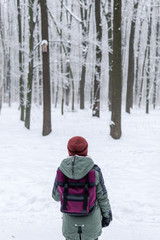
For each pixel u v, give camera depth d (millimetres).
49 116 11234
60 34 15047
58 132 11594
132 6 18859
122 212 4707
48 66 10742
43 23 10188
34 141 10484
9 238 3588
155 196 5395
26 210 4863
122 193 5555
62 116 17016
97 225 2271
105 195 2289
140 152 8773
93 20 20578
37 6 12672
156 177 6508
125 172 6938
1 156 8578
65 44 17453
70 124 13672
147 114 19266
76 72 30422
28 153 8945
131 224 4188
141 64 34562
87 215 2221
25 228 3982
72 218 2248
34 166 7570
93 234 2250
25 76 21719
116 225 4125
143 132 11594
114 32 9555
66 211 2188
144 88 35500
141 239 3580
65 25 18594
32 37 12523
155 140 10297
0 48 26531
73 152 2240
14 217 4520
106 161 7938
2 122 14891
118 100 10117
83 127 12719
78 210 2156
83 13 20469
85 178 2178
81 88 21656
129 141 10125
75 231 2246
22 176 6715
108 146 9562
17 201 5277
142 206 4953
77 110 20391
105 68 24703
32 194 5590
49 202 5211
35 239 3564
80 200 2150
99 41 15633
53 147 9648
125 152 8836
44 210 4871
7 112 20391
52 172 7082
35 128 12992
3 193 5660
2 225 4133
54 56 19375
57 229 3945
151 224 4203
